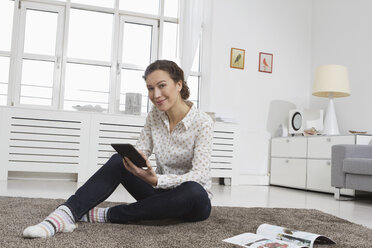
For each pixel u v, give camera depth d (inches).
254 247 45.2
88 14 166.9
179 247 44.9
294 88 184.9
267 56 180.9
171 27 178.7
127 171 56.9
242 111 174.7
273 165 171.5
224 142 162.2
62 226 48.8
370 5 153.2
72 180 150.4
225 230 56.2
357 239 54.6
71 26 164.4
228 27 175.0
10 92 153.9
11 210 65.9
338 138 131.9
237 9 177.2
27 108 140.4
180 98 59.3
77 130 144.9
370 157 118.5
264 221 67.0
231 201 102.9
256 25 180.1
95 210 56.9
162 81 54.4
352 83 159.9
